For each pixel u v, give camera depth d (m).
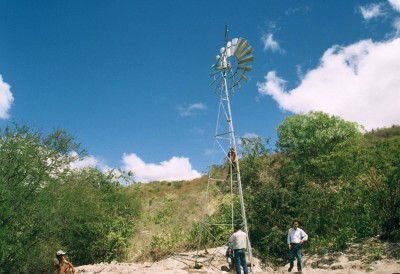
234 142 15.55
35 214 16.92
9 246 15.33
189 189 52.41
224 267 14.33
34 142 17.69
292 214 21.86
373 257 14.75
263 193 22.25
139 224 25.55
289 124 32.34
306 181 22.45
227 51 16.25
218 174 24.52
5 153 16.36
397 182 15.95
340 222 18.34
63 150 18.78
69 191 19.00
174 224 23.19
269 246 20.42
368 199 16.88
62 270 10.57
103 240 21.31
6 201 15.65
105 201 23.16
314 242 18.09
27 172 16.69
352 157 17.98
